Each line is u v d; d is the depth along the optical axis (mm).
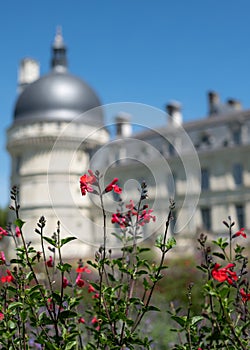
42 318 3045
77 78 51094
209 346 3174
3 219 68312
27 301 3057
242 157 42969
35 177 41812
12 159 45562
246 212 42188
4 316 3066
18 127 44812
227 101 50688
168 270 10961
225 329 2889
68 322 3408
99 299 3238
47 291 3488
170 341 6090
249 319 3229
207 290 2789
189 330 3045
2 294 3311
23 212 40875
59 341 3006
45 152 43219
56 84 48438
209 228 43344
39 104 46531
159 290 9516
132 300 3275
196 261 12055
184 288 8992
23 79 62750
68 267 2973
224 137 44406
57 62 53125
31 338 4324
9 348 3039
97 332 3309
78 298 3316
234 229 39031
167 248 3162
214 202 43719
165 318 7609
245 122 43812
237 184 43094
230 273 2836
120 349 3139
